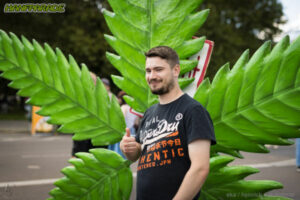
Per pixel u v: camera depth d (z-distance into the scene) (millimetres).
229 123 1713
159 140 1409
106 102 1982
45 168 6762
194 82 1939
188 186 1253
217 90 1725
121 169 1957
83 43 15633
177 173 1338
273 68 1592
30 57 1975
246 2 20922
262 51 1644
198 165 1268
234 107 1691
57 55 1982
